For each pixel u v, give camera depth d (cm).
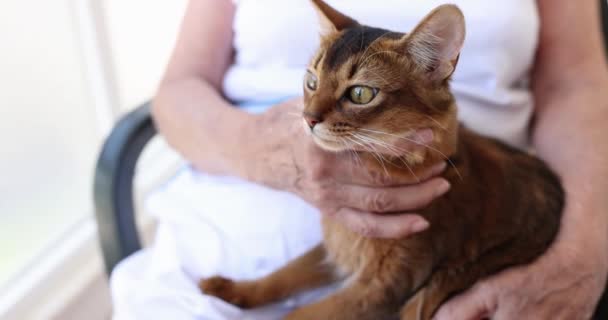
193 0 122
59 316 146
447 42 80
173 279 94
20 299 138
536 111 118
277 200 101
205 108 108
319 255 101
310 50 109
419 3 104
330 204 89
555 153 109
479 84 110
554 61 116
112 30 168
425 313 93
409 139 84
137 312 91
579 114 109
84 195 167
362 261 94
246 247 99
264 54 113
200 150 108
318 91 84
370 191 86
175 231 101
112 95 172
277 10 108
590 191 99
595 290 93
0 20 135
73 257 151
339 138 83
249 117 103
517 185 95
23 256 147
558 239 95
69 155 161
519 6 105
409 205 86
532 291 90
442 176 89
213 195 104
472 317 90
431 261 92
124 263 101
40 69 148
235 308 94
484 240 93
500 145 104
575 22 115
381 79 82
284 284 98
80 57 161
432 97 84
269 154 95
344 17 92
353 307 93
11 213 144
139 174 183
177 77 118
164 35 190
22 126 145
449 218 91
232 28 121
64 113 158
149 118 113
